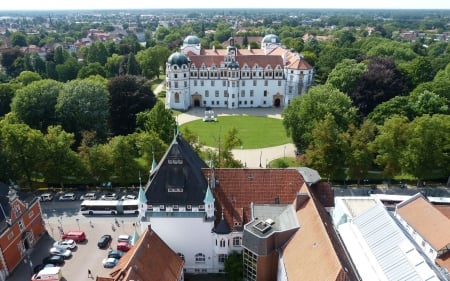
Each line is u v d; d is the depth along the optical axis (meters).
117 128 137.38
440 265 64.56
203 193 64.94
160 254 56.94
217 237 64.88
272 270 59.19
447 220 69.38
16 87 147.50
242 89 183.00
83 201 91.38
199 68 180.00
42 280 64.94
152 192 64.81
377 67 149.00
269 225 59.16
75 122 124.56
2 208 70.06
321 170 96.25
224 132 143.75
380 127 106.19
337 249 50.12
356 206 77.38
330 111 114.31
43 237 79.62
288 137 135.75
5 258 68.19
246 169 68.69
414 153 95.44
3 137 91.00
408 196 90.56
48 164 91.88
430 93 124.75
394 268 56.72
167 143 106.81
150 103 141.50
